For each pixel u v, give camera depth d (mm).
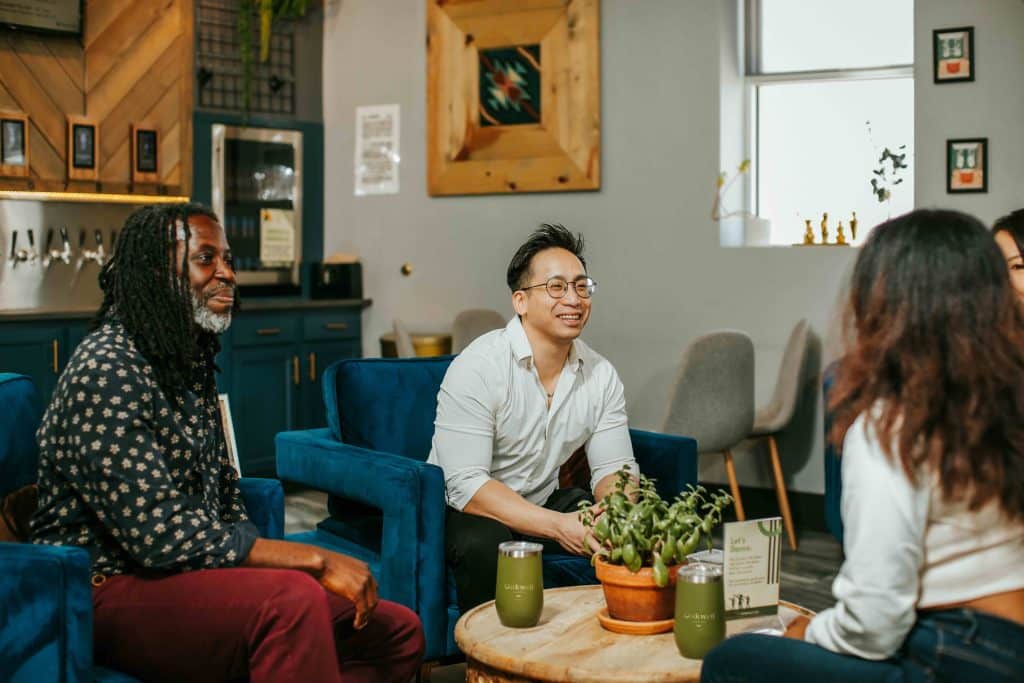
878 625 1440
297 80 6113
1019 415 1436
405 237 6023
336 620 2166
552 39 5457
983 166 4492
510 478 2842
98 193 5340
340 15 6148
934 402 1432
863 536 1442
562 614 2150
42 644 1734
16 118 5059
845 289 1686
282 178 6070
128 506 1934
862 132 5145
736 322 5059
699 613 1856
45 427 2000
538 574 2064
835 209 5234
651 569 2018
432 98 5828
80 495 1979
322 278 6121
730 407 4316
